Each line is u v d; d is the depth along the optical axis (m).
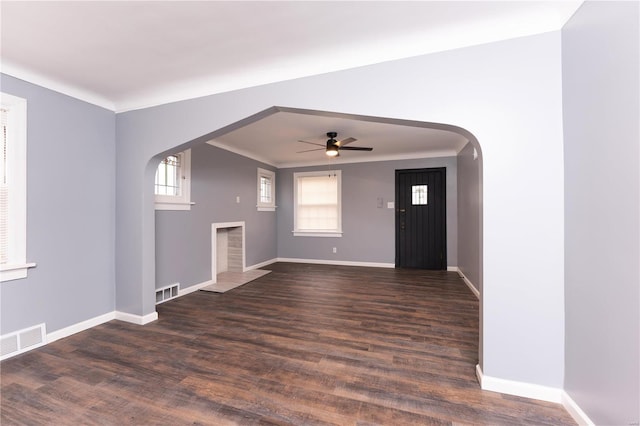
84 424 1.49
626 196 1.19
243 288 4.21
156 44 1.96
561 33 1.64
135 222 2.88
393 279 4.76
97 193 2.80
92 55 2.09
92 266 2.76
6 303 2.17
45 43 1.93
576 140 1.52
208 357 2.18
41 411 1.58
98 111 2.81
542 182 1.67
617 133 1.23
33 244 2.33
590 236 1.42
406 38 1.90
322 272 5.34
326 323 2.86
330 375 1.93
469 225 4.18
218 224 4.60
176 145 2.69
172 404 1.64
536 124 1.68
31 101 2.31
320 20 1.73
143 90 2.67
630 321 1.18
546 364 1.67
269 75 2.32
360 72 2.06
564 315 1.63
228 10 1.63
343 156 5.78
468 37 1.81
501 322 1.75
